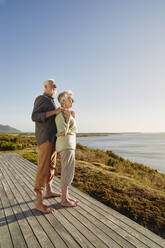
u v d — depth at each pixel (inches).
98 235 78.1
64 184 105.7
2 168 243.6
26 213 99.6
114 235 78.5
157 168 518.9
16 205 112.2
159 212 112.3
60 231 80.8
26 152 504.1
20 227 84.4
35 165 269.0
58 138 102.6
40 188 101.5
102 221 91.0
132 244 72.2
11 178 187.3
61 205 109.8
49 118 101.4
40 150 101.3
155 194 146.6
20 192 139.6
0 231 81.3
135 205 122.1
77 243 72.2
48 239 74.8
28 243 72.2
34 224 87.1
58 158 326.6
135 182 187.8
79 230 81.7
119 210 116.0
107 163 399.9
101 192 147.9
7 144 585.9
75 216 95.7
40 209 101.9
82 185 167.6
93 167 261.9
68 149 102.8
